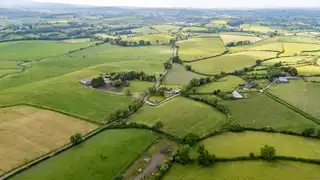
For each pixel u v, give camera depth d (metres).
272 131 104.12
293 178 75.88
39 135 101.12
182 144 97.06
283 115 119.31
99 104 132.75
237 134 102.81
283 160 84.25
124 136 102.44
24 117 115.25
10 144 94.56
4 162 84.94
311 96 139.00
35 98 136.50
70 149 93.62
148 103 136.12
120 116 118.19
